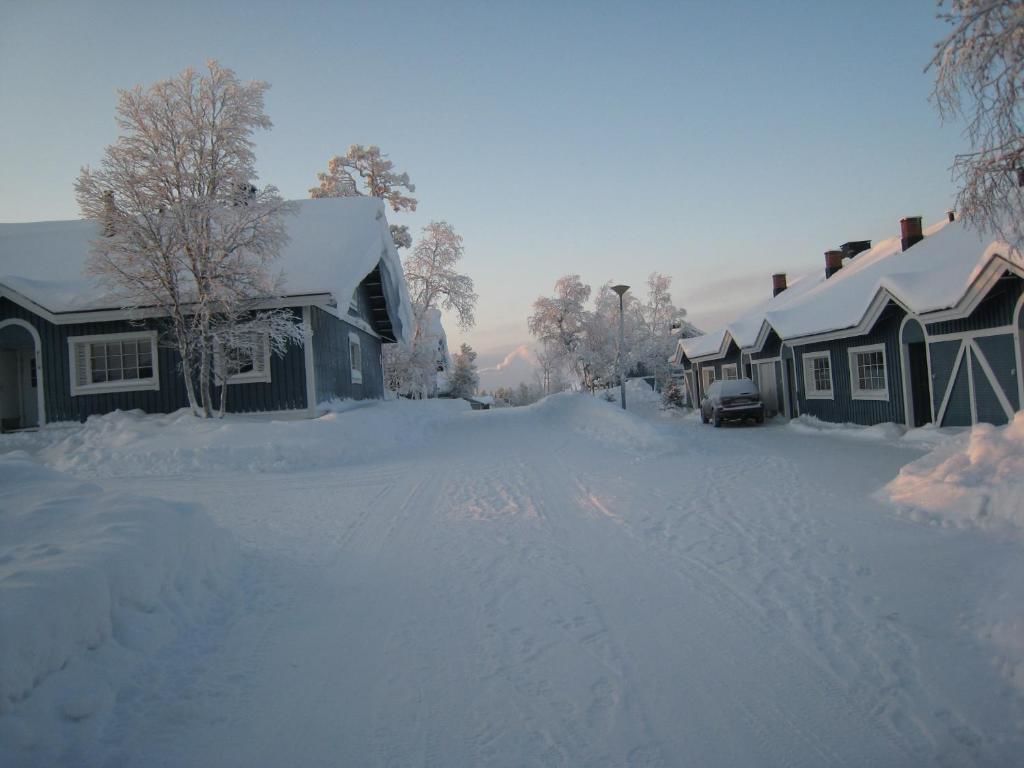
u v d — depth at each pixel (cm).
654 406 4306
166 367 1691
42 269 1841
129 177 1414
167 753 330
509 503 930
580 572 611
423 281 3425
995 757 318
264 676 416
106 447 1347
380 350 2795
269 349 1620
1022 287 1261
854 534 682
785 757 323
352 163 3709
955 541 624
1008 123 561
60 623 362
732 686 393
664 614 505
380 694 393
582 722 358
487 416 2456
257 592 565
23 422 1789
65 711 337
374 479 1158
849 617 479
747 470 1175
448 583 588
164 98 1454
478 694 391
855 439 1656
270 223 1497
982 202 607
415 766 321
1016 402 1297
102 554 432
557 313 5428
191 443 1336
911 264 1914
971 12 536
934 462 837
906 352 1675
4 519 499
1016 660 393
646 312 5362
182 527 546
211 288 1441
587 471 1220
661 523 788
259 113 1518
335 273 1702
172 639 447
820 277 2945
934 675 394
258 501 961
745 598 529
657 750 331
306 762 325
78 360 1683
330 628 491
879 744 332
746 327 2816
